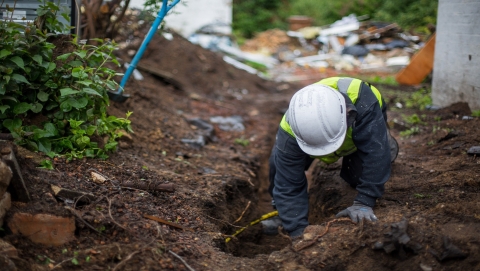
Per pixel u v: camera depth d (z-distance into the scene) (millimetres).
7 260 2580
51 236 3064
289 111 3357
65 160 3883
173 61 10492
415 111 6996
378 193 3420
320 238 3283
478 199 3648
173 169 4914
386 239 3090
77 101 3990
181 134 6383
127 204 3592
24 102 3930
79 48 4352
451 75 6594
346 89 3410
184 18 15773
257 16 22281
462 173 4152
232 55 15211
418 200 3805
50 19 4234
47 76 4027
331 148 3221
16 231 3006
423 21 16578
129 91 6746
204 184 4629
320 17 22141
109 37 6594
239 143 6980
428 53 9469
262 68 14859
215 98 9758
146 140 5566
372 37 17297
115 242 3131
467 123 5633
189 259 3152
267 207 5539
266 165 6715
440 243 3062
